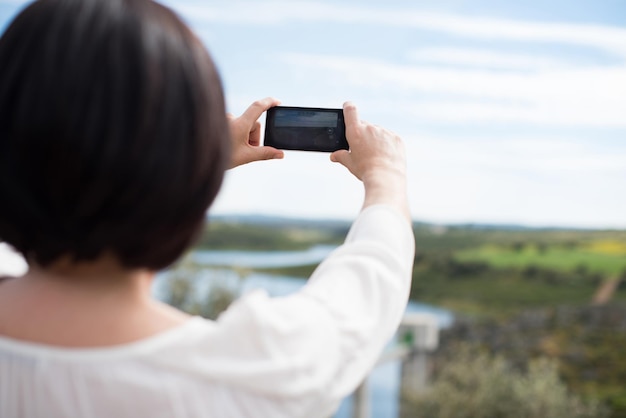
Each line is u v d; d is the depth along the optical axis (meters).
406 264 0.76
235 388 0.64
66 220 0.61
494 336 21.16
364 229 0.77
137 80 0.62
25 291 0.66
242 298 0.66
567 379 19.50
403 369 12.29
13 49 0.63
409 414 12.28
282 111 1.02
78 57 0.61
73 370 0.62
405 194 0.82
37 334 0.64
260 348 0.64
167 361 0.63
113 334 0.65
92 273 0.65
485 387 12.79
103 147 0.60
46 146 0.60
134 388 0.62
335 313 0.69
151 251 0.64
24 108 0.61
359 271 0.73
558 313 21.34
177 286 12.59
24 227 0.63
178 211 0.63
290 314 0.67
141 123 0.61
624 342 19.97
